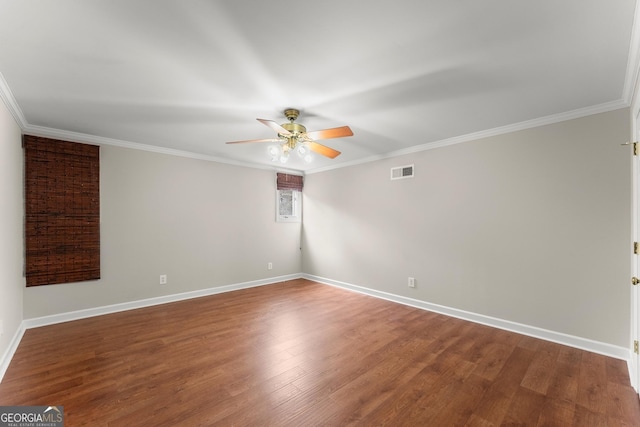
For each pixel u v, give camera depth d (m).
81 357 2.45
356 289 4.70
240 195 4.89
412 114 2.75
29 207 3.07
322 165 5.15
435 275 3.72
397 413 1.77
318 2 1.35
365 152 4.26
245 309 3.78
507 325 3.10
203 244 4.45
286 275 5.52
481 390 2.01
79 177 3.39
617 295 2.48
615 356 2.47
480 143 3.30
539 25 1.51
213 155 4.48
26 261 3.06
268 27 1.53
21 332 2.90
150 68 1.93
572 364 2.36
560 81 2.11
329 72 1.99
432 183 3.74
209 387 2.02
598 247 2.57
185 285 4.26
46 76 2.03
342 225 4.96
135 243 3.81
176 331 3.03
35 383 2.06
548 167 2.83
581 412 1.79
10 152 2.55
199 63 1.88
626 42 1.64
